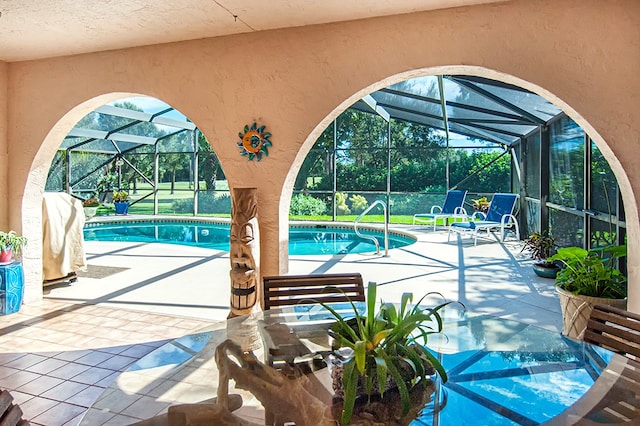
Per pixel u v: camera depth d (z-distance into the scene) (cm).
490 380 184
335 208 1245
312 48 351
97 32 370
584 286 320
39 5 315
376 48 335
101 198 1440
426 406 157
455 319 273
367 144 1248
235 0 304
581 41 291
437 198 1167
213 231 1202
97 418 159
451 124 1093
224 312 446
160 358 211
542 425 150
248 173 375
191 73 389
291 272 607
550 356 209
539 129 811
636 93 282
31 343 364
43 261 520
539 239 635
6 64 462
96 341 369
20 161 468
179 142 1362
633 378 180
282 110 362
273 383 179
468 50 312
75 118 456
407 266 645
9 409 139
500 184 1120
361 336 161
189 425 152
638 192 286
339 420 148
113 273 615
